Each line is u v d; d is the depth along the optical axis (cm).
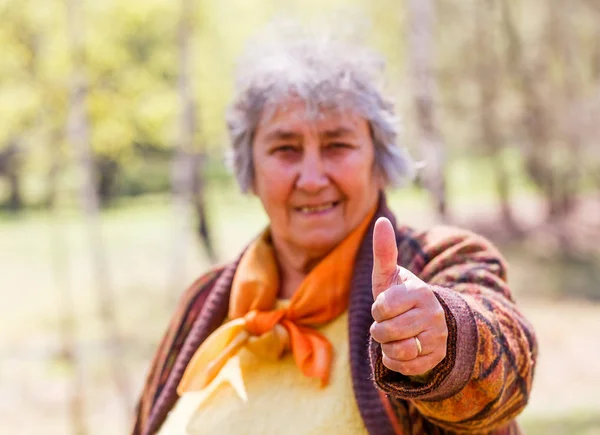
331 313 136
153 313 891
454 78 1478
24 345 792
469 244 130
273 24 151
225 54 932
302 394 131
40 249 1384
